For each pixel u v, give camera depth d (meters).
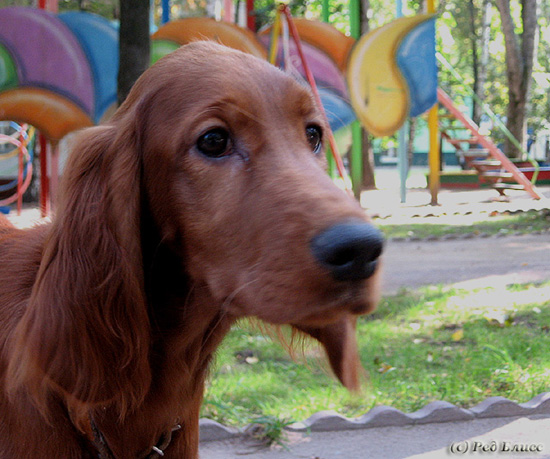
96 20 2.60
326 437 1.08
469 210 3.97
